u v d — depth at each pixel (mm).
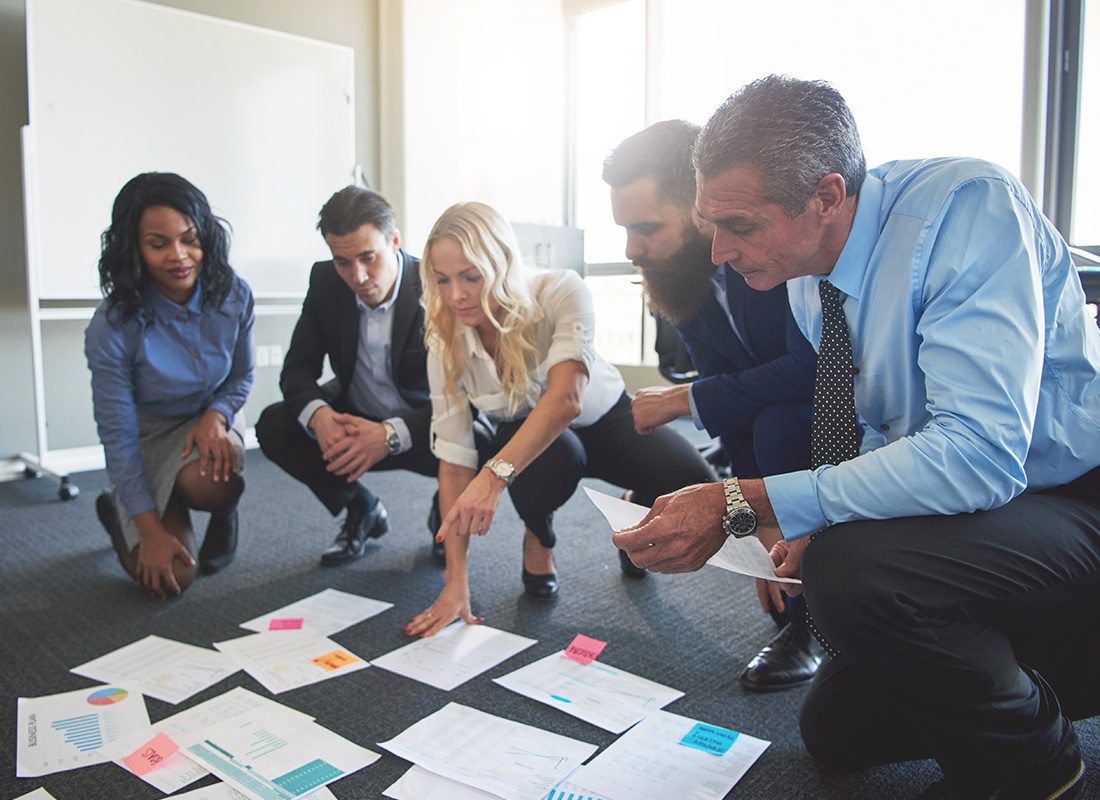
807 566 1005
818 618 1003
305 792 1171
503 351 1754
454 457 1799
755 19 4449
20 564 2322
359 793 1183
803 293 1252
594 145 5441
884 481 942
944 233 973
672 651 1691
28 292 3295
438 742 1302
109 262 1979
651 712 1409
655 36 4992
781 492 985
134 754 1288
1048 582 964
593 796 1147
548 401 1686
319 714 1421
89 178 3564
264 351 4379
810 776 1229
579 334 1739
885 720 1152
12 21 3422
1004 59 3514
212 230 2059
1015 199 954
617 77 5250
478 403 1879
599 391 1996
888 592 929
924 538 939
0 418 3564
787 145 928
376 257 2039
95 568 2279
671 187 1489
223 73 3910
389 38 4699
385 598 2008
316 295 2271
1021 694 975
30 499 3141
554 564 2248
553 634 1775
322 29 4484
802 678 1531
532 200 5387
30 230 3285
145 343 2039
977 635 962
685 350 3322
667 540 1021
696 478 1982
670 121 1524
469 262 1639
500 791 1158
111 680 1565
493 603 1959
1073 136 3383
